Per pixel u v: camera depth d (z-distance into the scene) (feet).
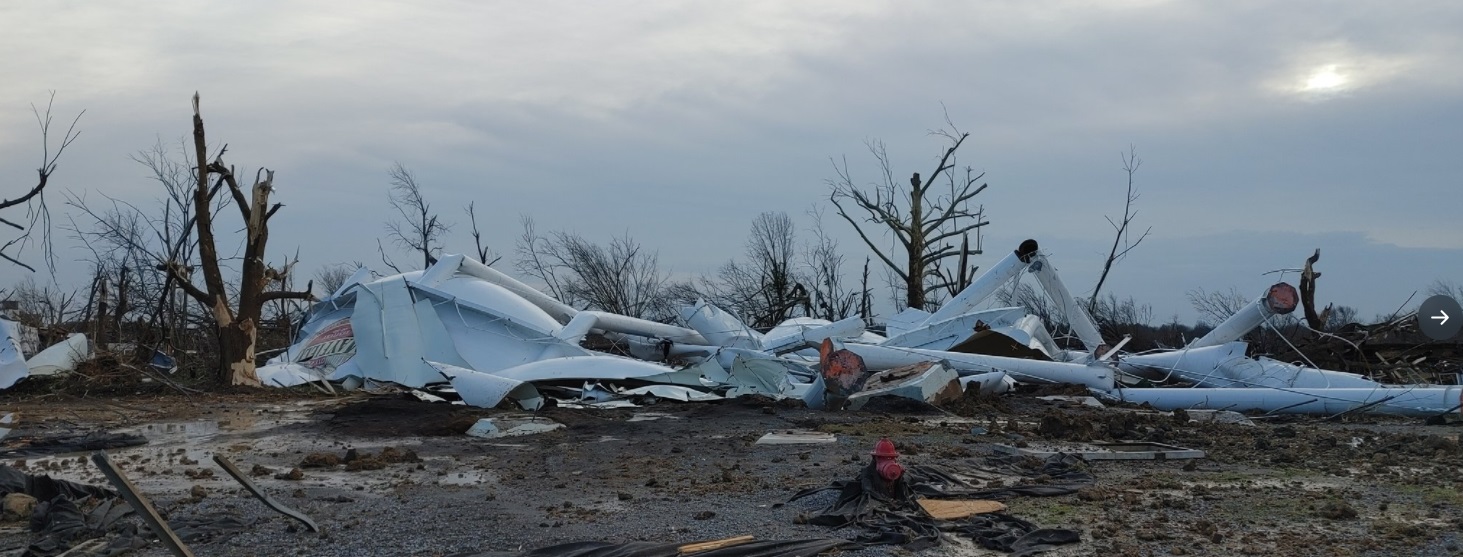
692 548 24.68
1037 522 28.30
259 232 82.99
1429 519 29.09
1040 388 77.51
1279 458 41.19
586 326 87.71
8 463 41.14
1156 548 25.48
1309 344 98.48
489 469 39.60
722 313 96.78
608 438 49.62
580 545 24.93
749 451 44.60
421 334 84.69
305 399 74.02
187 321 113.60
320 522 28.78
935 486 33.99
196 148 81.56
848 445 46.37
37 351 89.04
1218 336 87.04
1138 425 55.77
